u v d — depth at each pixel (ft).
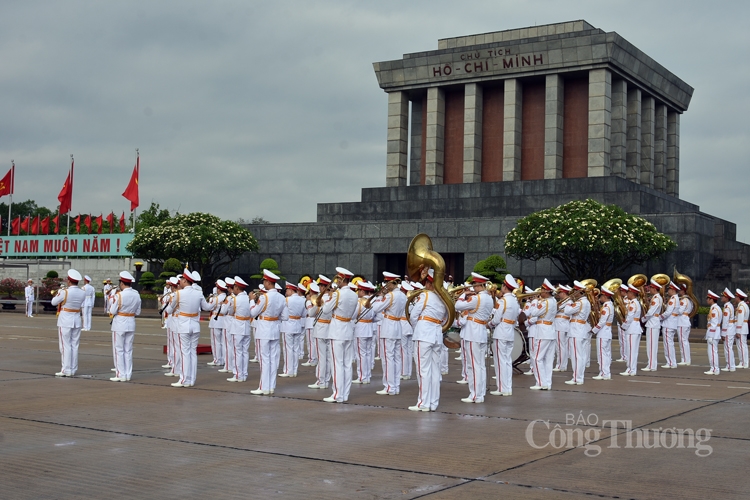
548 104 198.70
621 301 76.89
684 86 231.50
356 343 70.23
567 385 67.10
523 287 77.56
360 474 33.45
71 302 67.15
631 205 182.60
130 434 41.57
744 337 86.69
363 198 215.31
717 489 31.73
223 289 76.54
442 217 204.54
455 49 205.98
